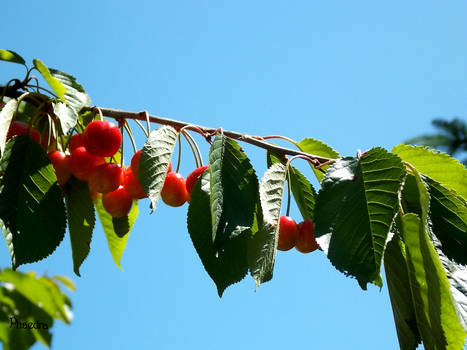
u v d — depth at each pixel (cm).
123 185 80
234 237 77
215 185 75
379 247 73
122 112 80
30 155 76
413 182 79
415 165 81
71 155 78
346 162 75
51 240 75
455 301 75
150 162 75
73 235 79
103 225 84
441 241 78
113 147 78
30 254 75
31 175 76
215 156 76
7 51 80
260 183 76
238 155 77
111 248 84
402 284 77
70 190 79
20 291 85
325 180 74
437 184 79
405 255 77
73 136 80
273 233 76
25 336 85
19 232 75
